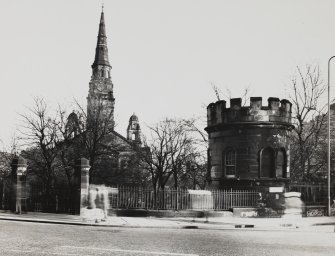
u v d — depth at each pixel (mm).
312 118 42656
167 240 13953
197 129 50562
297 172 40688
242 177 27391
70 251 11023
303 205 26938
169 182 63312
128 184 50312
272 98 27859
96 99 51562
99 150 49062
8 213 24062
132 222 20625
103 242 13047
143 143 54562
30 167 37688
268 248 12391
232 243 13461
